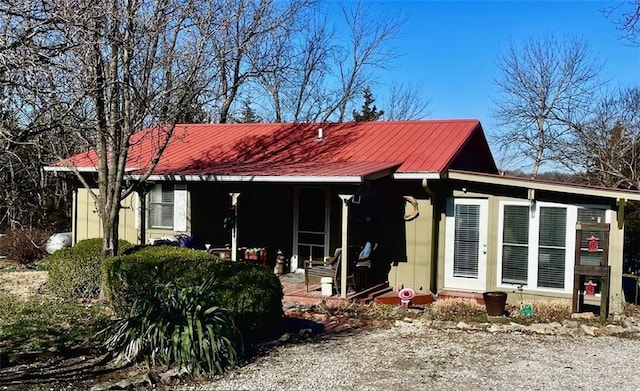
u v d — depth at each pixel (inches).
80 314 362.6
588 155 946.1
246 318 306.0
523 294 453.1
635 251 678.5
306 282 457.7
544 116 1035.9
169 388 231.5
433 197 479.8
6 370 246.5
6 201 343.3
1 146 219.8
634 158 863.1
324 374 256.1
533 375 262.8
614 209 421.4
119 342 264.7
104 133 362.6
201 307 265.0
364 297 449.1
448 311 405.7
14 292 443.8
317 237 540.1
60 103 227.0
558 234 441.7
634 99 933.2
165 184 599.5
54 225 737.6
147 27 403.5
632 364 285.6
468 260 476.7
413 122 618.2
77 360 261.6
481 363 281.4
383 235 500.1
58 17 220.4
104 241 409.7
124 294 319.9
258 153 608.4
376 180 488.4
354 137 597.0
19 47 211.5
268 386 237.5
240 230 573.6
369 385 242.4
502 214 462.9
